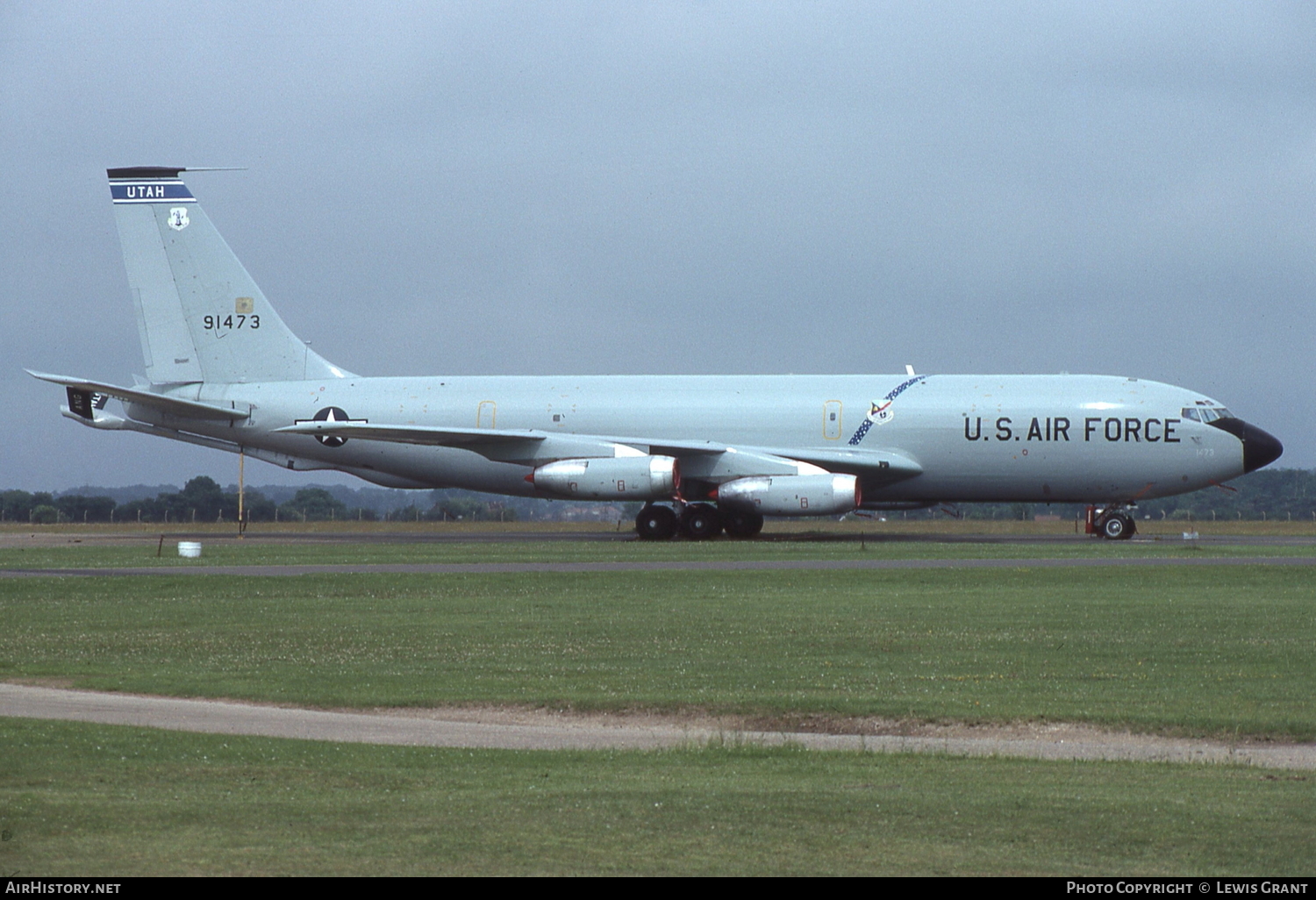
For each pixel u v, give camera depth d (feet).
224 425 524.93
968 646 203.92
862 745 132.87
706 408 489.67
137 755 123.13
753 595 276.21
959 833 94.38
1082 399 462.19
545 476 466.70
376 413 513.45
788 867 85.51
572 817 98.73
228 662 193.16
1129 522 489.26
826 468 470.39
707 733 143.13
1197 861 87.66
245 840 91.56
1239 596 271.08
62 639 218.18
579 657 195.00
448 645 207.92
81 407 528.63
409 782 112.37
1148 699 160.04
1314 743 138.92
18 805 102.06
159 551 421.59
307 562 373.61
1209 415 458.09
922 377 484.74
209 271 528.63
